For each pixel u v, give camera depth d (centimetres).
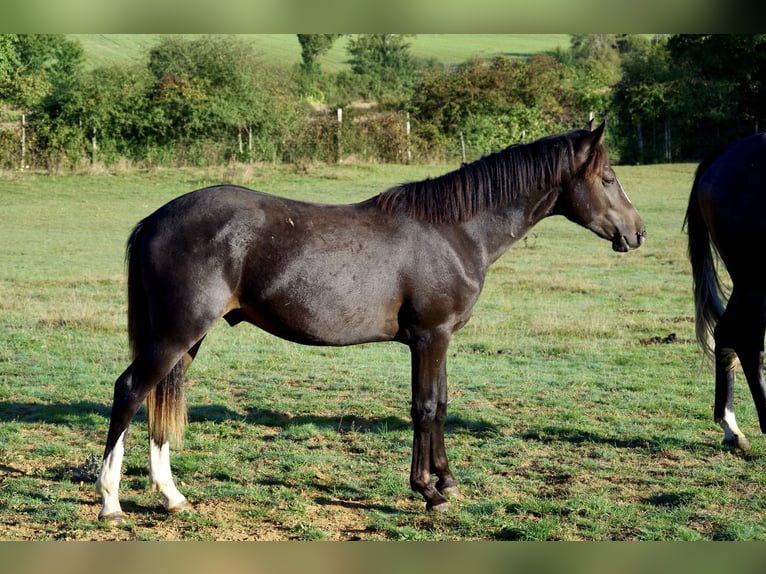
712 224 670
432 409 528
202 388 838
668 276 1538
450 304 523
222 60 3234
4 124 3025
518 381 869
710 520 520
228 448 658
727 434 663
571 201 557
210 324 495
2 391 802
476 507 539
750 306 648
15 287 1386
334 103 4222
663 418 743
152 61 3728
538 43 7506
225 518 522
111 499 506
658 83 3609
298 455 639
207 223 494
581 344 1037
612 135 3681
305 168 2920
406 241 518
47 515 518
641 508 540
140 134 3033
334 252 506
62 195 2588
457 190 533
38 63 4272
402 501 555
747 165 646
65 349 988
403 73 5725
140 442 672
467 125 3362
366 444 671
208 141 3058
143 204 2483
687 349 1006
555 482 590
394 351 1034
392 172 2964
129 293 511
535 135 3444
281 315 507
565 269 1611
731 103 3628
